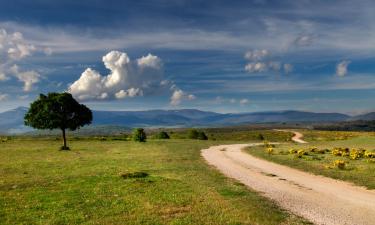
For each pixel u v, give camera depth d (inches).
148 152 2551.7
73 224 738.8
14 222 758.5
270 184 1230.3
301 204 918.4
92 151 2659.9
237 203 902.4
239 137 5920.3
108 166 1721.2
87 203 915.4
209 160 2052.2
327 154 2301.9
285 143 4094.5
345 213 830.5
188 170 1578.5
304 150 2564.0
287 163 1831.9
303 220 761.6
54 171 1555.1
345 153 2198.6
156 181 1243.8
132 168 1633.9
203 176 1390.3
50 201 948.6
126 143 3572.8
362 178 1293.1
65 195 1022.4
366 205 913.5
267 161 2001.7
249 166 1770.4
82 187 1144.8
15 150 2760.8
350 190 1117.1
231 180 1307.8
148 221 746.8
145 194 1015.6
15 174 1480.1
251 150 2758.4
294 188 1154.0
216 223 726.5
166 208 854.5
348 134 6491.1
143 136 3846.0
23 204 919.0
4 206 901.8
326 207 888.3
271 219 757.9
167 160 2012.8
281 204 915.4
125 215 798.5
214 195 1001.5
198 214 796.6
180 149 2822.3
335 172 1454.2
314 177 1392.7
